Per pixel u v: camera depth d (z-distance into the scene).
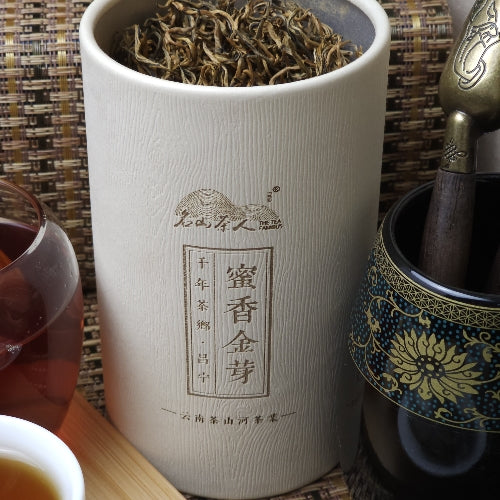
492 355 0.30
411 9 0.42
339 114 0.31
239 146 0.31
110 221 0.34
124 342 0.36
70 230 0.45
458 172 0.31
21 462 0.32
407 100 0.42
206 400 0.36
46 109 0.42
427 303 0.30
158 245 0.33
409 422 0.32
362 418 0.35
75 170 0.43
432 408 0.32
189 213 0.32
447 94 0.30
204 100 0.30
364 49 0.35
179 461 0.38
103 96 0.32
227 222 0.32
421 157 0.43
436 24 0.41
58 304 0.34
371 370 0.33
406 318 0.31
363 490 0.36
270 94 0.30
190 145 0.31
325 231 0.33
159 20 0.35
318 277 0.34
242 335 0.34
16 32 0.41
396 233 0.34
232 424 0.36
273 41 0.35
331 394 0.37
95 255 0.36
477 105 0.30
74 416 0.39
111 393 0.38
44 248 0.34
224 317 0.34
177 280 0.33
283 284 0.33
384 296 0.32
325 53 0.34
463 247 0.32
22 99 0.41
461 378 0.31
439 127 0.43
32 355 0.33
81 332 0.36
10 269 0.33
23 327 0.33
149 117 0.31
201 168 0.31
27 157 0.43
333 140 0.32
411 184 0.44
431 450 0.32
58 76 0.41
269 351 0.34
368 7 0.34
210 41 0.35
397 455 0.33
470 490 0.33
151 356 0.35
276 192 0.32
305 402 0.36
